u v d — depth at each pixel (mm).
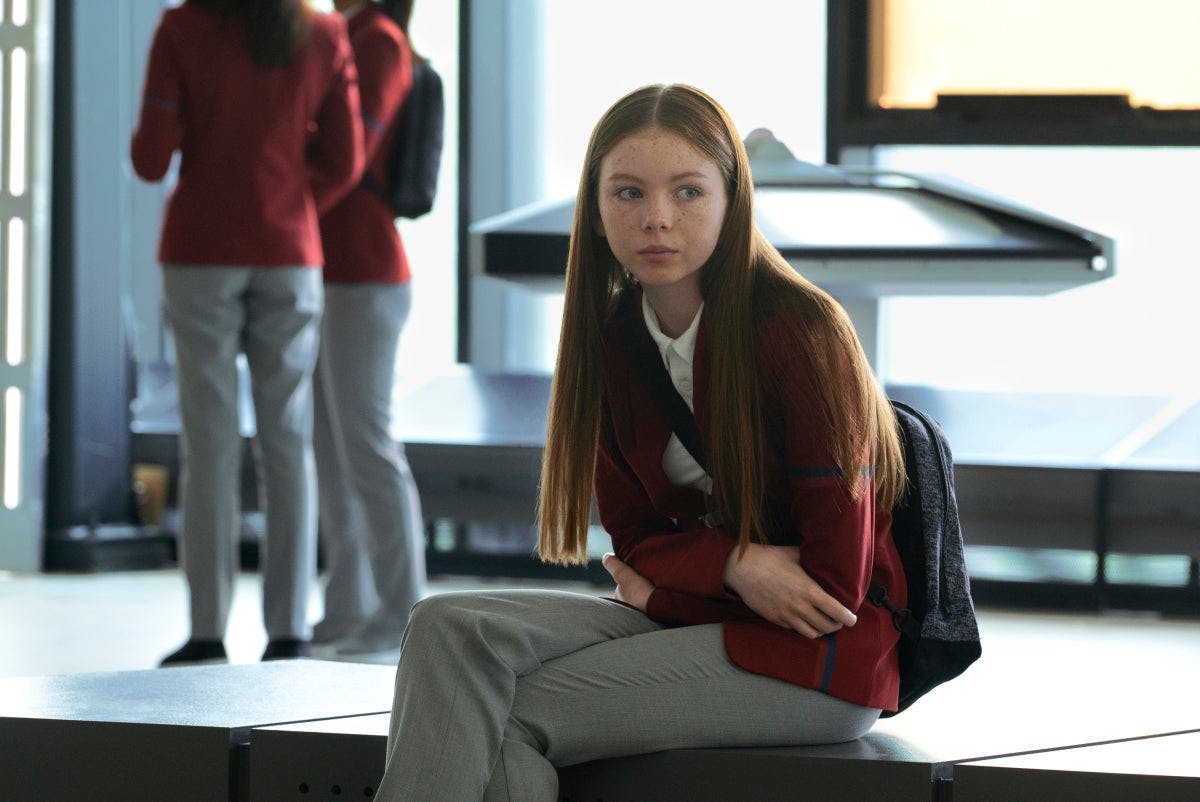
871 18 17531
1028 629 15328
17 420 18734
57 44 18812
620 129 5922
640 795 5855
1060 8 17047
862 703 5891
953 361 17969
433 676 5582
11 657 12734
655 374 6098
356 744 6070
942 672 6195
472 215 19141
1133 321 17516
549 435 6312
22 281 18672
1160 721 6664
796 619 5789
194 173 11680
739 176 5957
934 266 11914
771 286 6004
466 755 5484
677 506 6254
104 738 6344
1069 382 17719
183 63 11539
